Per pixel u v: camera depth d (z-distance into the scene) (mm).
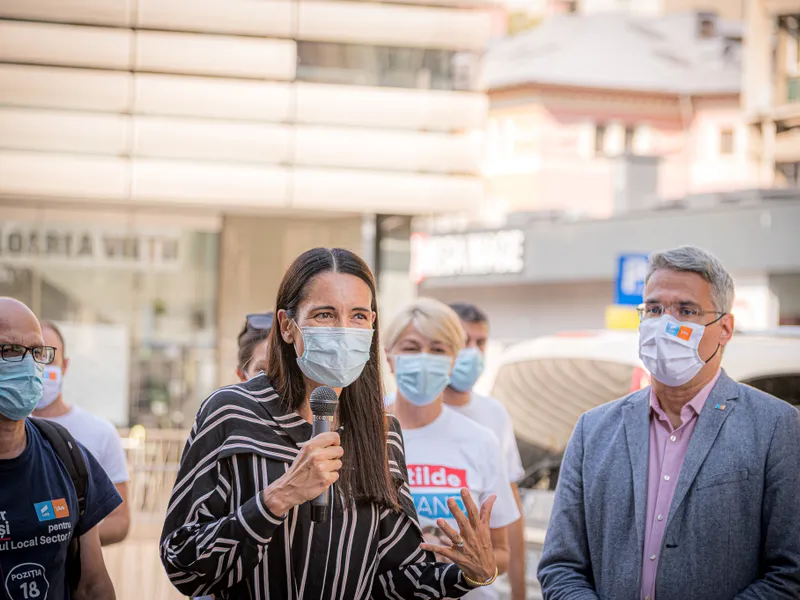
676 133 45688
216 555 3451
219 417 3715
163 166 11172
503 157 45031
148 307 11969
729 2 50219
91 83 10922
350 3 11375
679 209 28156
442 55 11750
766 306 26531
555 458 7410
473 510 3930
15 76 10805
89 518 4426
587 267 30406
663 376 4484
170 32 11055
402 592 3961
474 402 6578
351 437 3885
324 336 3729
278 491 3453
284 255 12023
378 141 11586
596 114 44906
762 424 4406
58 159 10992
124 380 11969
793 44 32406
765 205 26469
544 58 46500
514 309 33375
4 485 4160
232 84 11227
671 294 4531
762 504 4332
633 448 4523
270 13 11227
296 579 3668
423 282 35312
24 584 4117
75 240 11711
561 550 4594
